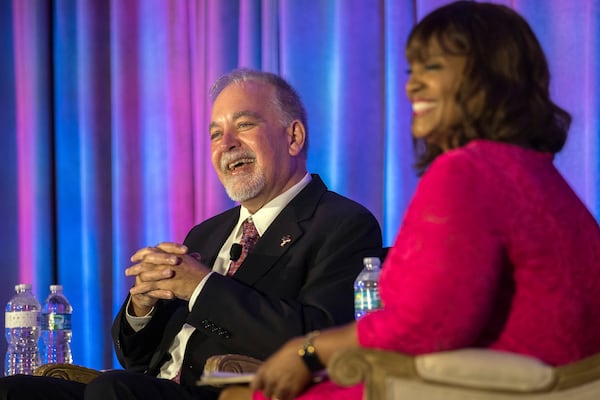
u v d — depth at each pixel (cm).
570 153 827
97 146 1145
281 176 700
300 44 976
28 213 1159
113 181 1122
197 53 1080
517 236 376
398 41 920
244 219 714
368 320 386
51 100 1173
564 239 387
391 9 923
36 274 1152
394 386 373
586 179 816
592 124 812
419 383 372
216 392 598
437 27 411
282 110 713
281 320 595
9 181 1185
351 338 390
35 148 1159
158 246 623
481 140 401
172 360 671
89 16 1152
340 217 664
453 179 377
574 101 827
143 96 1115
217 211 1034
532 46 414
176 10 1095
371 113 941
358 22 947
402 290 371
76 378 677
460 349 372
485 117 401
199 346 639
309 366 400
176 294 611
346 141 942
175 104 1090
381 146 939
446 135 412
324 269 639
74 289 1149
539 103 410
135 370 679
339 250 646
